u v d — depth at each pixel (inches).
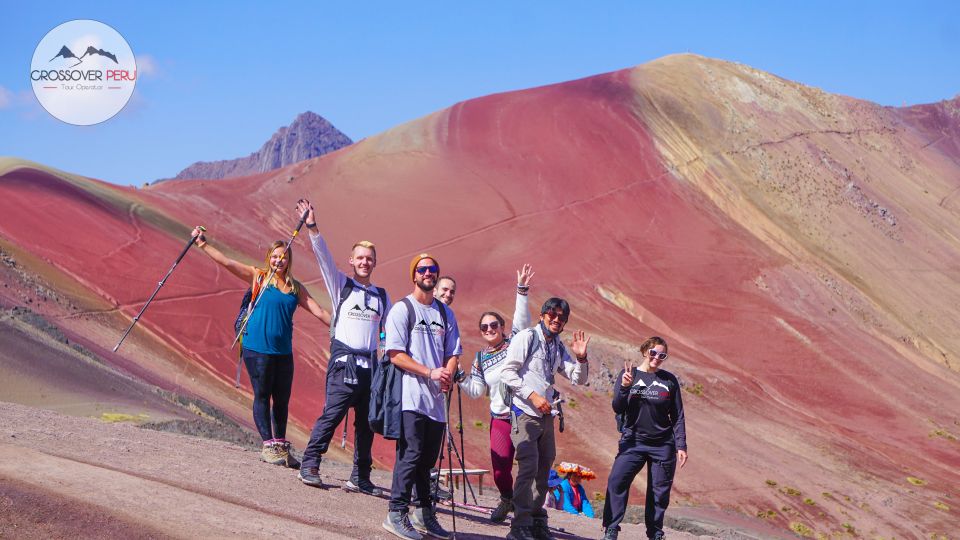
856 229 3358.8
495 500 503.2
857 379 2402.8
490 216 2721.5
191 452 345.7
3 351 666.8
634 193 3024.1
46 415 373.7
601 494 1236.5
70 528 205.6
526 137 3218.5
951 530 1480.1
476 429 1465.3
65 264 1545.3
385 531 275.0
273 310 359.3
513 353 309.6
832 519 1441.9
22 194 1796.3
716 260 2797.7
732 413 1926.7
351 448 1082.1
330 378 329.7
